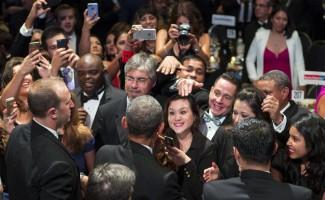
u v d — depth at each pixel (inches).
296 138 227.9
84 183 230.8
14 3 481.7
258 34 412.8
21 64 268.7
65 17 388.8
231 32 436.1
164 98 284.7
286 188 189.5
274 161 234.2
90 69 286.7
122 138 270.5
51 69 279.6
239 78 402.6
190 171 226.7
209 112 271.1
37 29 382.6
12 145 212.7
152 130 213.9
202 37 386.9
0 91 295.1
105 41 433.4
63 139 247.8
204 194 193.5
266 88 282.4
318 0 469.1
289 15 415.2
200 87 264.4
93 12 336.8
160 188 206.5
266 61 410.6
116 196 182.5
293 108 285.7
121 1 481.7
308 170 228.5
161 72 284.7
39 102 208.8
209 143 246.1
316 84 340.2
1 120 251.6
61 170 201.0
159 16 401.1
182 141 247.8
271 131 193.8
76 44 390.6
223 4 459.2
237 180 192.5
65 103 213.3
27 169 206.4
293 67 411.5
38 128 210.7
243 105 244.5
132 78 269.1
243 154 192.5
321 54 408.2
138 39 308.7
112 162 214.2
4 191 247.9
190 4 386.3
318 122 228.2
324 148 226.5
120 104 278.7
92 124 282.2
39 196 204.1
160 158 225.0
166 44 342.6
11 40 394.6
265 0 416.5
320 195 227.5
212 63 401.7
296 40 411.5
